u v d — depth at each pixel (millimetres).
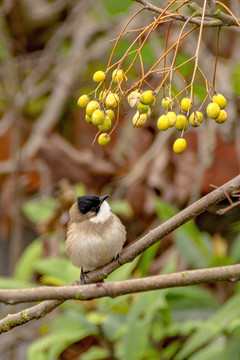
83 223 7109
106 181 12523
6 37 13359
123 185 11969
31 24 15109
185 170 11734
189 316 9289
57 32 14422
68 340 9180
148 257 8594
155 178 11766
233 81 10844
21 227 12773
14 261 12031
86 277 6227
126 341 8125
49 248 10766
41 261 8883
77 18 14055
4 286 8367
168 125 4977
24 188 13633
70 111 14672
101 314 8625
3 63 14438
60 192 12406
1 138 14727
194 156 11797
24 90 13469
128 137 12672
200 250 9406
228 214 11305
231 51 12562
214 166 11703
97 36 14844
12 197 13258
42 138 13273
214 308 9312
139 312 8250
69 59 14180
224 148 11773
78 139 14508
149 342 9273
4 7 13477
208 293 9469
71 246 7117
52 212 11172
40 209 11273
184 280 4828
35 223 13125
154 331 9000
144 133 12289
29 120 15203
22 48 14211
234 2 11500
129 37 11969
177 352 10039
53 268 8797
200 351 9062
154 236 5797
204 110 11180
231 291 9891
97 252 6945
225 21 5281
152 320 9172
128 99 5129
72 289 4867
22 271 9734
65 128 14633
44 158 12789
